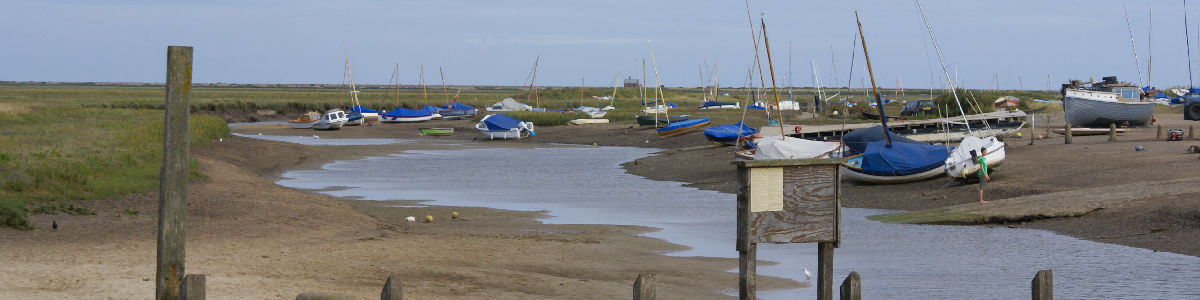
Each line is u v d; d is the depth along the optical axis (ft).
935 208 97.60
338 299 30.01
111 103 387.55
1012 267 65.16
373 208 105.09
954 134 180.24
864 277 61.93
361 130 316.40
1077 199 89.40
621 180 146.41
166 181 31.86
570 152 223.71
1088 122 186.39
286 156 184.75
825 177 35.58
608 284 56.49
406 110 352.90
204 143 178.09
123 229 67.67
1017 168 121.29
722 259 69.62
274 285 47.16
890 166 118.01
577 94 600.80
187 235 66.59
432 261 61.16
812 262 67.36
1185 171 105.70
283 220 78.84
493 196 121.29
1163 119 215.92
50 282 43.75
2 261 49.88
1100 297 54.65
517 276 57.31
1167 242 72.02
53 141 146.30
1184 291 56.13
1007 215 86.63
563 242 75.25
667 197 119.65
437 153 217.15
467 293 50.65
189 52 31.99
